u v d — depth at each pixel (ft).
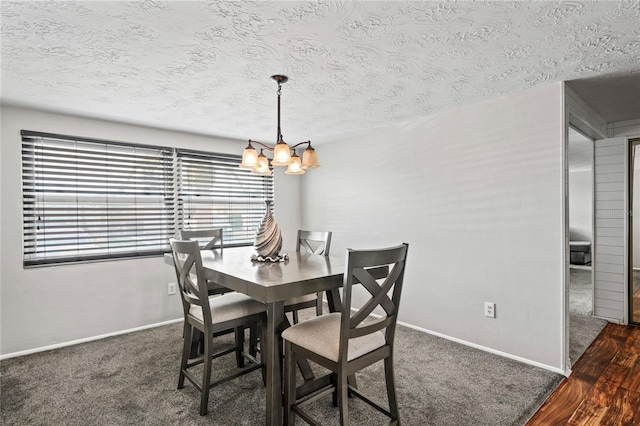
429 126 10.22
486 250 8.93
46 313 9.25
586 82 7.63
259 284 5.13
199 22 4.94
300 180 15.37
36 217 9.18
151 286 11.08
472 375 7.61
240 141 13.37
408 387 7.12
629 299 10.94
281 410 5.70
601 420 5.97
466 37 5.53
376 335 5.63
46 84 7.28
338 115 9.97
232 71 6.73
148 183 11.13
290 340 5.59
